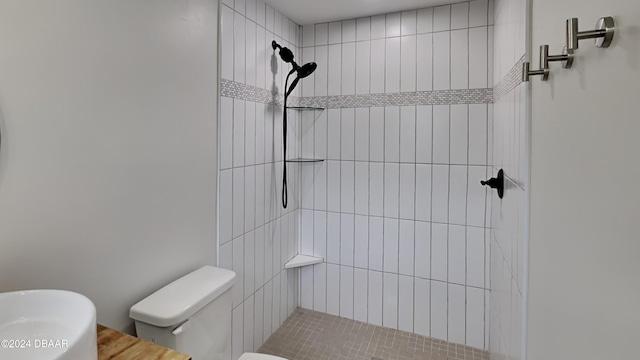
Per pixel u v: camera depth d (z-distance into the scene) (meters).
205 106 1.51
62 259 0.96
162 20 1.27
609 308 0.58
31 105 0.88
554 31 0.89
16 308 0.74
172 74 1.32
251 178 1.88
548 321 0.90
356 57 2.22
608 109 0.59
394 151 2.17
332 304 2.41
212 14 1.53
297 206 2.44
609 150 0.59
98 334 0.87
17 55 0.84
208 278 1.36
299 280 2.49
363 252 2.30
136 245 1.19
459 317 2.08
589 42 0.67
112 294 1.11
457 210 2.04
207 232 1.55
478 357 1.96
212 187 1.57
